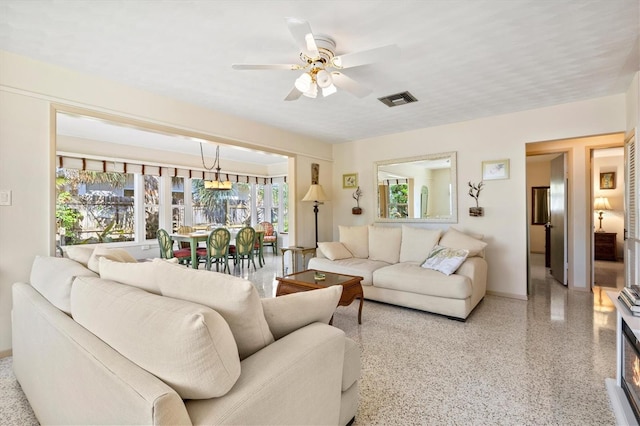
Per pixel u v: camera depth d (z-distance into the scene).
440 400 1.79
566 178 4.45
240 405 0.89
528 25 2.06
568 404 1.75
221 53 2.42
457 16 1.97
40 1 1.79
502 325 2.96
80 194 5.39
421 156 4.63
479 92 3.23
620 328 1.82
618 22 2.02
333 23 2.04
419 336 2.71
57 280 1.59
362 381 1.99
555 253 4.93
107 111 2.86
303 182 5.09
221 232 5.32
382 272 3.55
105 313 1.11
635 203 2.82
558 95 3.32
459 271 3.31
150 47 2.32
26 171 2.44
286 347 1.17
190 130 3.50
